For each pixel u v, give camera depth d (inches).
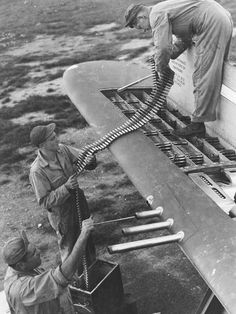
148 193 159.8
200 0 186.9
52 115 416.8
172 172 166.6
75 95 248.1
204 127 210.7
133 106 250.5
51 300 136.8
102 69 278.1
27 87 497.7
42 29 740.7
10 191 310.7
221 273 122.2
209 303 162.7
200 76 193.9
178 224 142.0
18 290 131.6
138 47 577.6
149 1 791.7
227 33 188.7
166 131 213.6
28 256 134.3
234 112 193.2
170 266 225.3
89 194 292.7
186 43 212.2
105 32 671.1
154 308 201.5
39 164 177.9
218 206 147.9
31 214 282.5
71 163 189.5
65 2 903.7
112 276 172.9
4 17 868.6
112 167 322.0
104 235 250.4
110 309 175.3
